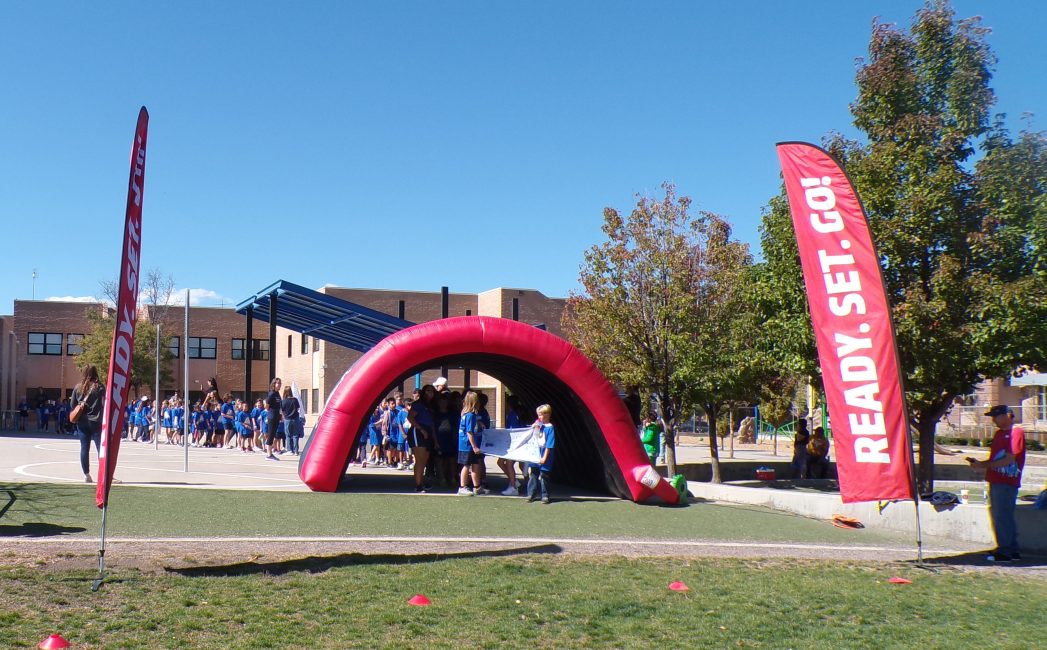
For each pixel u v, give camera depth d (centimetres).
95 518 1046
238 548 932
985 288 1370
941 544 1135
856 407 995
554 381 1427
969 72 1483
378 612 698
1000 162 1417
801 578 891
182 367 5475
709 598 787
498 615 705
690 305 2044
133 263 832
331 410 1364
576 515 1241
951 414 4288
